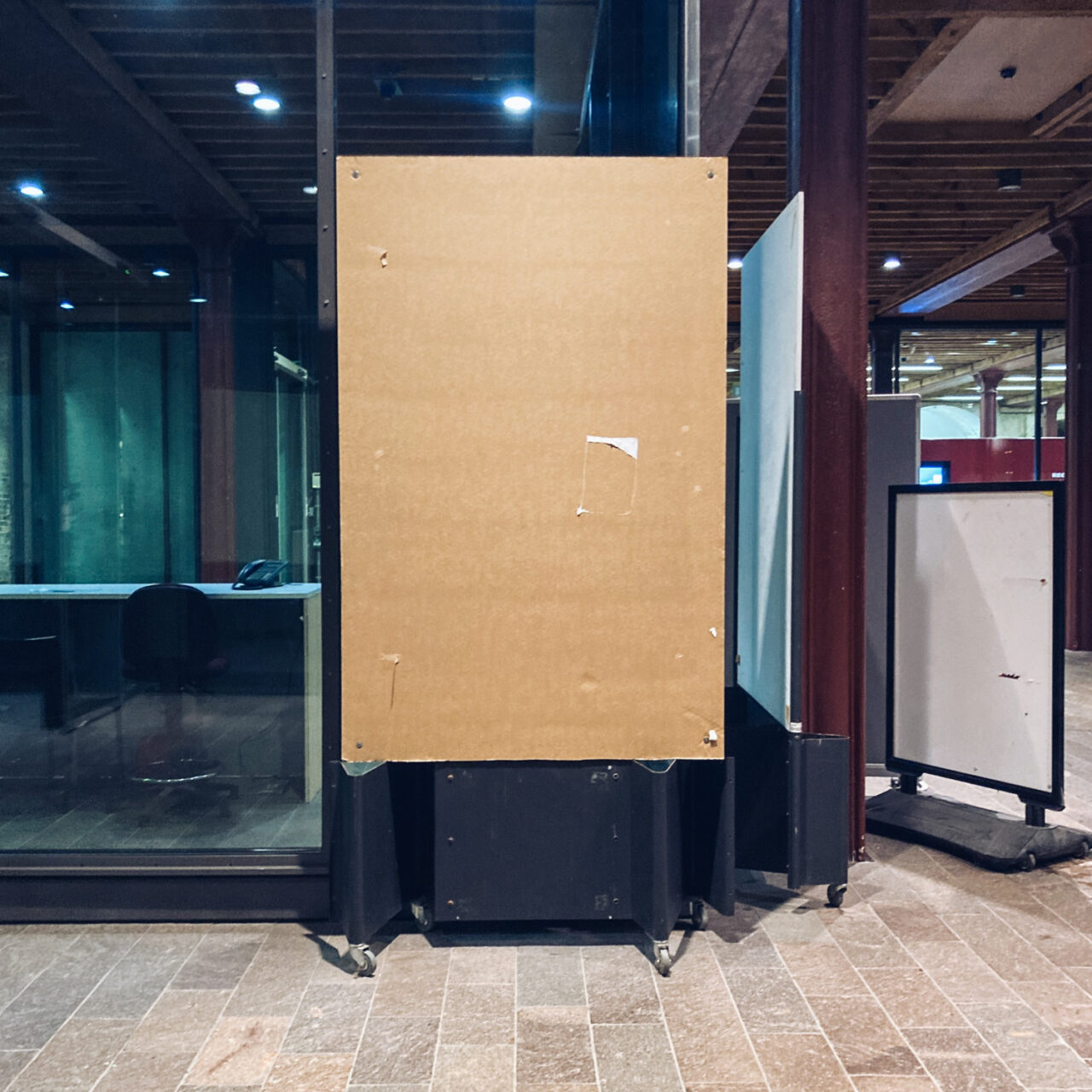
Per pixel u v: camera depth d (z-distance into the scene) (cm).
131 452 982
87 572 977
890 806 308
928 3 437
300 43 473
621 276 205
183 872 229
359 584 206
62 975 202
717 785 216
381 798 209
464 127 575
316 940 220
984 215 769
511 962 208
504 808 212
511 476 206
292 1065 167
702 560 208
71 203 790
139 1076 164
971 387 1414
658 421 207
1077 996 193
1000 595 290
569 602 208
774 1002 190
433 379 205
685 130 224
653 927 203
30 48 464
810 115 279
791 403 221
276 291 939
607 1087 160
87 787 374
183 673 352
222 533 858
